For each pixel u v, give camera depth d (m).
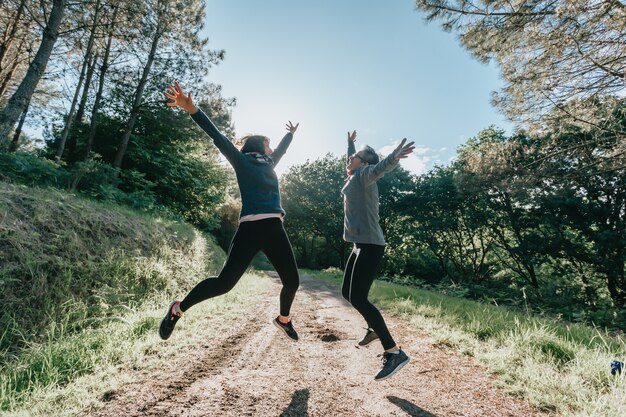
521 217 15.34
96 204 6.74
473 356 3.06
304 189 28.33
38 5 11.32
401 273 23.50
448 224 18.33
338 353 3.11
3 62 16.38
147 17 11.18
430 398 2.17
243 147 2.49
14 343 2.93
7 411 1.76
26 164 7.65
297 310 5.48
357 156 2.76
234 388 2.22
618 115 7.41
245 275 11.65
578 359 2.66
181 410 1.88
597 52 5.80
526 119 7.41
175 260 6.84
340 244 28.62
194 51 13.48
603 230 13.03
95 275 4.43
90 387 2.11
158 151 14.57
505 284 18.11
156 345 2.96
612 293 13.17
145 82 13.41
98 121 14.15
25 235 3.93
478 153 10.84
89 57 12.70
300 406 2.00
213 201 17.19
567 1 5.26
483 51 6.96
